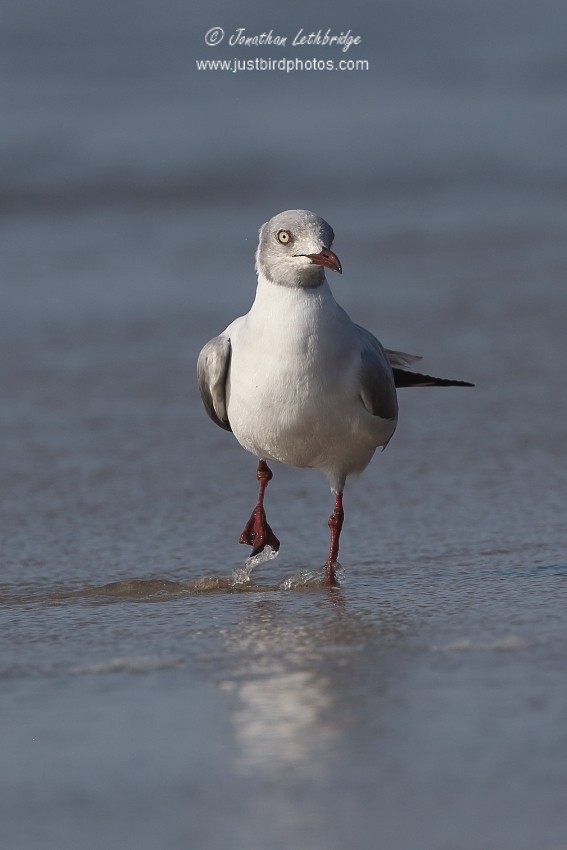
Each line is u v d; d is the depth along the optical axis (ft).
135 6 161.68
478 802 20.06
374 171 107.24
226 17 162.71
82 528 40.52
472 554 37.01
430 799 20.21
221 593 34.17
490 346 62.85
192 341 64.13
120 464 47.37
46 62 141.59
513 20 176.14
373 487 44.39
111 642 29.35
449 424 51.83
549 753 21.77
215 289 74.08
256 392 34.32
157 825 19.74
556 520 40.14
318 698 24.88
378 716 23.76
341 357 34.09
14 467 46.80
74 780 21.44
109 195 98.58
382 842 18.92
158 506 42.80
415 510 41.70
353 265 80.74
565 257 81.15
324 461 36.32
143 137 113.29
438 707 24.08
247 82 138.62
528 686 25.07
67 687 25.99
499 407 53.78
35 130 113.91
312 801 20.33
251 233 88.22
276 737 22.95
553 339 63.93
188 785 21.09
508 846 18.66
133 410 54.08
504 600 32.09
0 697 25.48
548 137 118.52
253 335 34.30
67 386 57.26
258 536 37.06
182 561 37.32
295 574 35.76
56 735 23.40
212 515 41.96
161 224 91.40
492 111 129.90
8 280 76.59
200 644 28.99
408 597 32.83
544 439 49.34
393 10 176.45
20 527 40.57
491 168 108.58
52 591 34.47
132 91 131.13
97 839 19.35
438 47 162.30
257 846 18.94
